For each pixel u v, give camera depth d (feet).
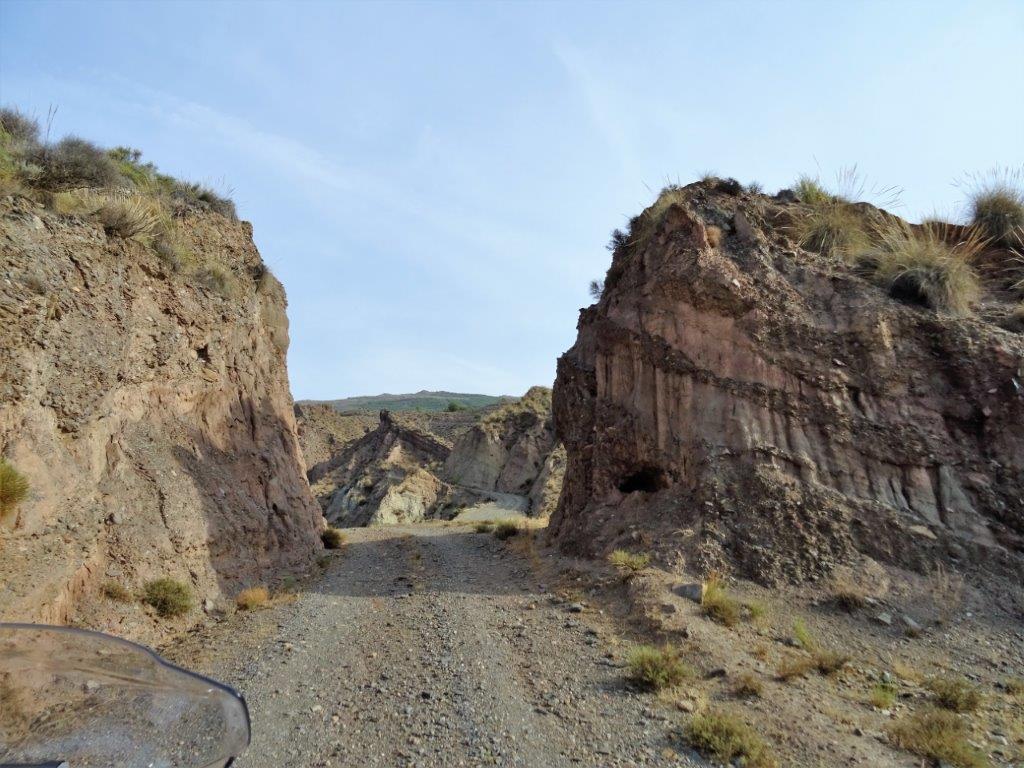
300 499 77.61
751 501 45.50
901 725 23.20
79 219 41.34
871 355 49.39
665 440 53.31
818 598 38.42
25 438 32.58
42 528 31.42
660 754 20.71
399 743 21.45
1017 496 42.96
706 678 27.45
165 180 74.13
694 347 53.62
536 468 220.84
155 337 50.14
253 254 81.87
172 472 46.91
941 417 47.06
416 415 342.64
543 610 40.06
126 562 36.86
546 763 20.11
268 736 21.94
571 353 79.61
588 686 26.76
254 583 50.67
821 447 47.21
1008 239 58.95
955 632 34.53
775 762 19.97
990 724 24.98
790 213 61.98
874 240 60.75
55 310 36.47
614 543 49.85
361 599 45.27
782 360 50.03
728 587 40.24
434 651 31.68
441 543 84.89
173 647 34.22
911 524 42.91
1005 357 47.06
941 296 52.03
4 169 41.60
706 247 56.34
